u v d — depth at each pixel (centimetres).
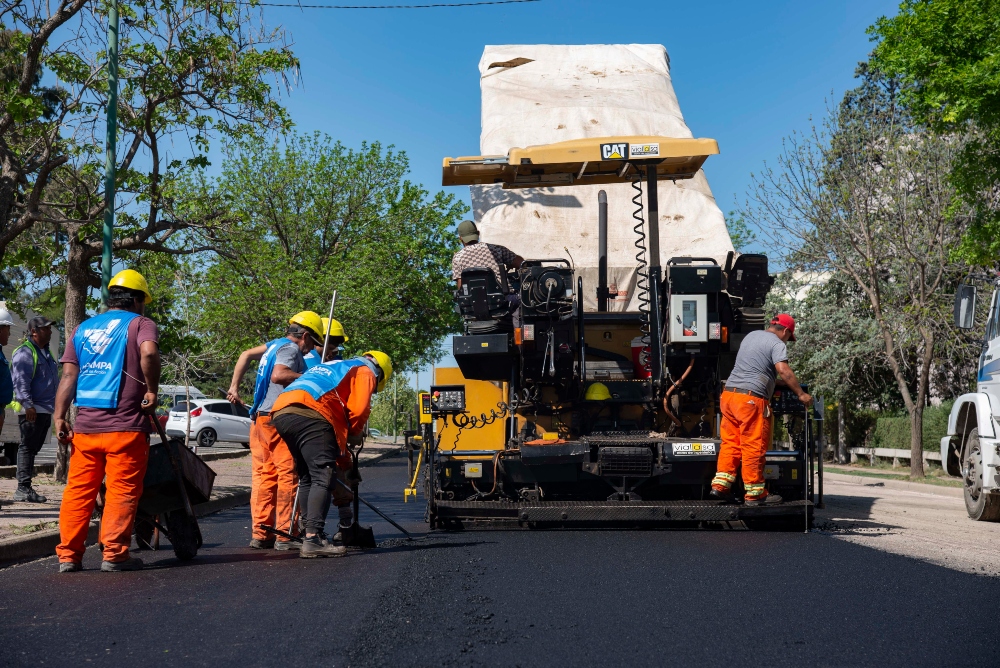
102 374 665
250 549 788
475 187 1103
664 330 913
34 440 1073
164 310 1550
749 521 925
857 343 2675
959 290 1092
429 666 393
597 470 869
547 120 1224
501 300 901
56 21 1212
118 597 548
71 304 1411
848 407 3014
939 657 410
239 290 3275
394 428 6762
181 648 424
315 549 712
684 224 1079
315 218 3912
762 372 869
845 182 2020
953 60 1326
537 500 888
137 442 661
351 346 3400
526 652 414
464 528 910
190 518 705
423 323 3922
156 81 1363
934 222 1950
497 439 945
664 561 670
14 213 1341
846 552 727
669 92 1295
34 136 1273
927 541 827
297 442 721
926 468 2366
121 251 1445
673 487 923
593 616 485
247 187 3822
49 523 837
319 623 471
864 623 471
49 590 573
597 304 1029
